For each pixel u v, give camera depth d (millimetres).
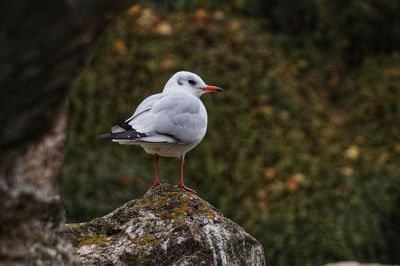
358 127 15500
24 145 4574
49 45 4141
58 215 5086
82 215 12945
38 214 4914
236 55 15766
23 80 4203
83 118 14273
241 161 14250
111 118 14422
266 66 15805
